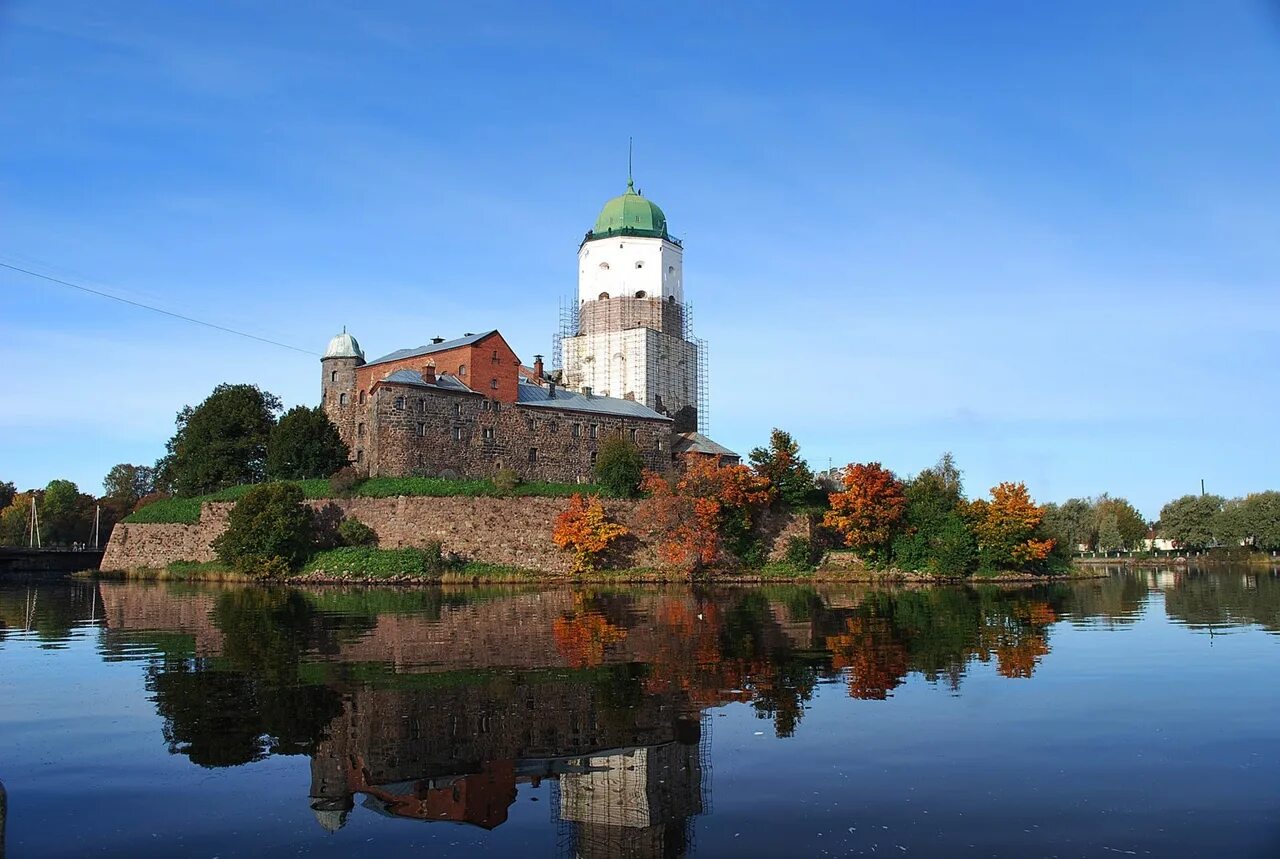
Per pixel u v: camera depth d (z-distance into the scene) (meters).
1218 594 64.12
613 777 17.97
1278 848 14.25
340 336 97.88
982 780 17.58
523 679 27.19
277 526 76.81
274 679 27.19
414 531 79.38
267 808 16.38
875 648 34.00
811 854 14.14
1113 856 13.99
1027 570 90.12
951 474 104.56
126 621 43.72
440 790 17.31
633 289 115.50
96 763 18.86
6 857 14.21
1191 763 18.55
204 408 101.12
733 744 20.14
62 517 148.38
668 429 103.94
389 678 27.30
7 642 35.97
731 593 65.69
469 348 89.56
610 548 83.94
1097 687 26.12
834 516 87.88
